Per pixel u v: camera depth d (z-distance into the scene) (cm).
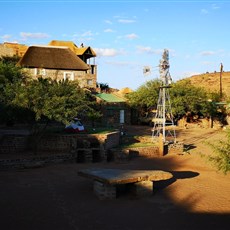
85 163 2448
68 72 4850
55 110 2330
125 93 6003
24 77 3706
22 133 2777
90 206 1410
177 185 1825
